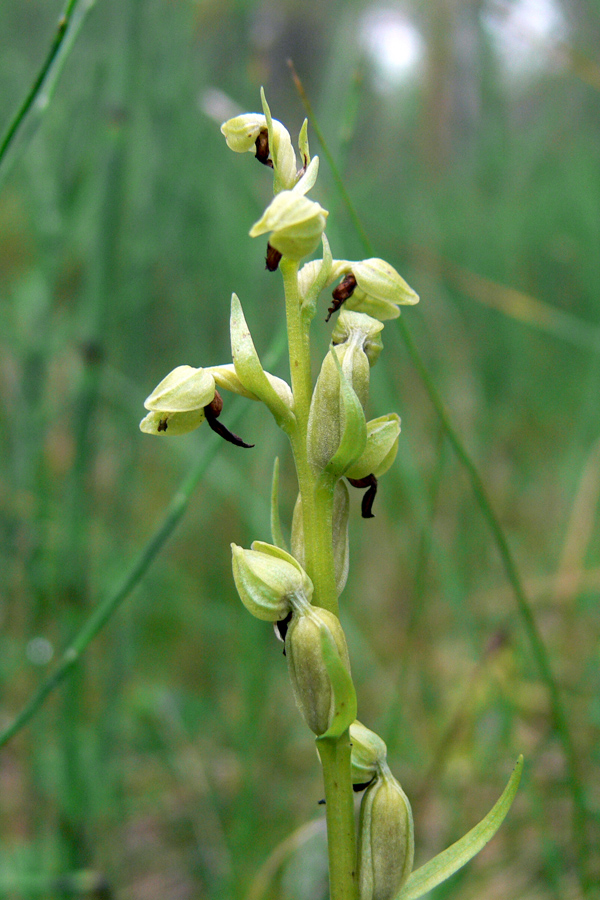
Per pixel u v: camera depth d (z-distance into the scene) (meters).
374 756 0.14
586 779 0.19
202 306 0.29
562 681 0.22
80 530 0.20
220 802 0.20
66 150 0.22
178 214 0.25
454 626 0.25
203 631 0.26
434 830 0.20
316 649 0.13
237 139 0.14
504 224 0.37
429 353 0.34
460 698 0.22
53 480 0.23
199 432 0.24
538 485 0.32
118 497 0.23
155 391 0.14
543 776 0.20
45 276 0.22
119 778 0.20
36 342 0.22
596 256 0.33
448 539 0.27
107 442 0.24
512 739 0.20
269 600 0.14
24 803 0.21
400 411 0.20
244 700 0.20
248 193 0.27
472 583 0.25
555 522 0.29
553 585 0.23
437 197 0.40
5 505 0.21
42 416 0.22
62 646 0.20
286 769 0.22
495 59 0.33
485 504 0.17
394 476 0.28
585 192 0.35
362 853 0.14
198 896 0.20
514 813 0.19
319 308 0.24
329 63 0.25
